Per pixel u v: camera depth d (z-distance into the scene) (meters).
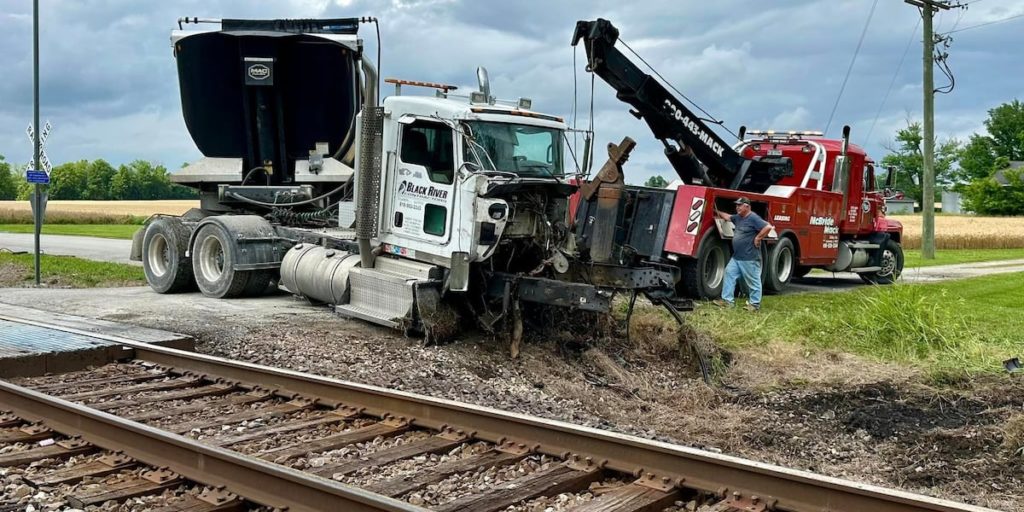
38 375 8.20
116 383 7.89
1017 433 7.48
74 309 12.09
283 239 13.43
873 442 7.71
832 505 4.47
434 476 5.13
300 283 12.18
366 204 10.96
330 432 6.24
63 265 19.73
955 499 6.17
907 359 10.50
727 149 16.44
